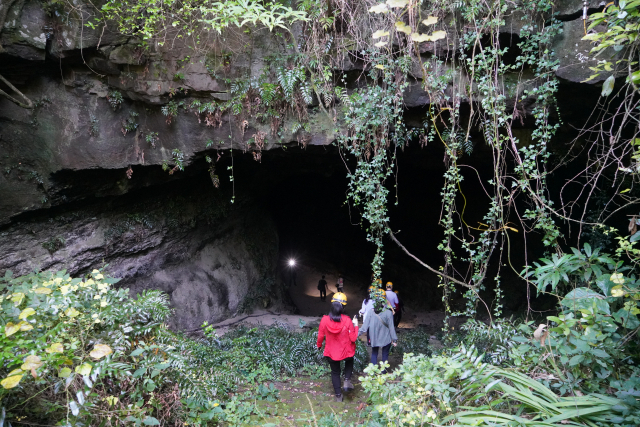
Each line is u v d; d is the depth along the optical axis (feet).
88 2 18.71
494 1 15.02
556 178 26.27
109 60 19.71
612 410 9.59
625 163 18.02
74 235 24.11
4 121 20.38
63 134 21.16
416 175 41.91
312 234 57.67
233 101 20.43
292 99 19.77
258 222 39.34
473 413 10.33
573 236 27.73
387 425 10.81
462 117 19.29
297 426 14.56
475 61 15.90
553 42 15.15
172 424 12.84
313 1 17.93
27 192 21.54
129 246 26.66
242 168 30.89
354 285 64.34
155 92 20.51
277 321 30.91
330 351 17.16
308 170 32.12
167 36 19.61
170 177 24.85
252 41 19.77
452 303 45.01
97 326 11.96
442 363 11.46
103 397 10.88
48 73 20.53
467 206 41.78
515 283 37.70
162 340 13.80
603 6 14.12
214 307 31.14
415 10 14.98
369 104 18.20
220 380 15.15
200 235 32.19
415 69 17.67
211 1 18.52
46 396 10.07
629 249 11.35
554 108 17.03
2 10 17.51
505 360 14.28
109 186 23.73
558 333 11.17
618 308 11.87
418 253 49.60
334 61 18.86
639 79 10.55
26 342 8.71
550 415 9.87
